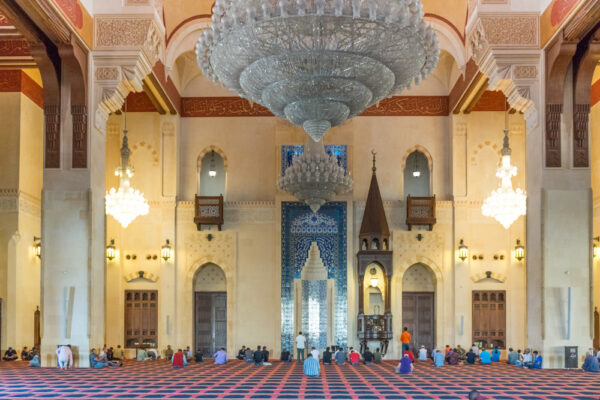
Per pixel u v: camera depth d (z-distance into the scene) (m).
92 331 12.69
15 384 10.50
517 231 18.06
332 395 9.53
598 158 16.09
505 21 12.80
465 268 17.98
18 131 15.69
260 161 18.70
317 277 18.06
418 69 9.95
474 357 16.03
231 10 8.98
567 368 12.34
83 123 12.70
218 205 18.03
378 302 18.25
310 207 16.55
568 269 12.42
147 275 18.11
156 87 15.90
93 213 12.75
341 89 9.48
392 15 8.74
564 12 11.53
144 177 18.31
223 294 18.56
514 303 17.92
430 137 18.67
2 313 15.33
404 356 13.41
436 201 18.17
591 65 12.27
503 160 14.86
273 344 17.94
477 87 15.88
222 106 18.89
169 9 16.06
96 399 8.92
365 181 18.53
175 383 10.90
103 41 12.91
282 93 9.67
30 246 16.20
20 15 11.31
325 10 8.52
